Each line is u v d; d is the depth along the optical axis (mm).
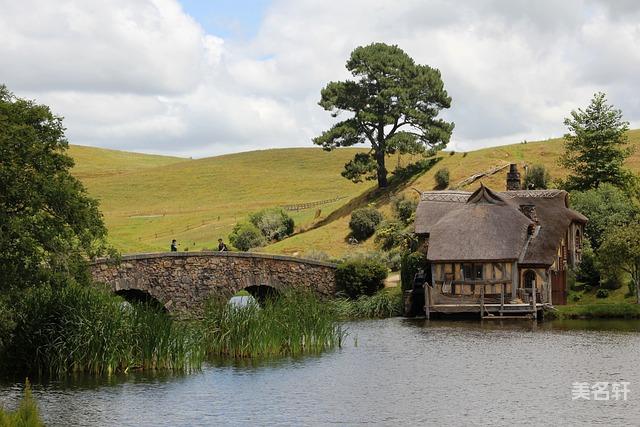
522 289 63281
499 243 64188
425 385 37656
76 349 39375
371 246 95375
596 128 87438
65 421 31906
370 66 108125
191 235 130000
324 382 38531
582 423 30891
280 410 33312
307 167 197250
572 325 57688
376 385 37750
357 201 111500
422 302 67688
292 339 46469
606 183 83062
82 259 39375
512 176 79750
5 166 35344
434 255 64750
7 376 39875
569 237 71000
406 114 107688
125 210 162125
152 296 58531
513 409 33000
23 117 37406
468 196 73438
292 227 111375
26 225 36094
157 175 192250
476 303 63562
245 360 44156
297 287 67250
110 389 37031
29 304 39656
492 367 41688
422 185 107625
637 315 60875
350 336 53938
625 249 61500
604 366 41375
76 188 38719
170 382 38562
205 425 31250
